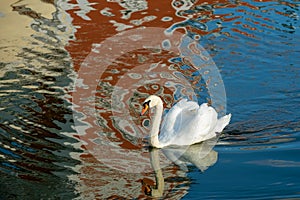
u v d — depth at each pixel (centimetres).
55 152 1068
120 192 957
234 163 1041
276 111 1207
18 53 1450
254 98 1257
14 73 1362
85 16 1648
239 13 1634
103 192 953
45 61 1420
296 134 1121
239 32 1530
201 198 939
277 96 1261
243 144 1101
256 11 1642
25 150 1066
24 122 1165
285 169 1009
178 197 945
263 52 1434
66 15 1653
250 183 977
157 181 995
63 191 950
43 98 1263
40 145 1087
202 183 986
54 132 1135
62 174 999
